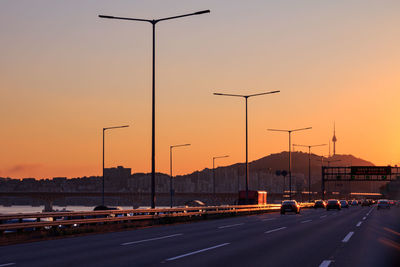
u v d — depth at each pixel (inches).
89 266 647.8
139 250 843.4
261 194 3900.1
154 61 1823.3
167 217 1774.1
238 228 1471.5
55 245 946.1
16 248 891.4
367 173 5556.1
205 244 951.6
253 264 668.1
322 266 651.5
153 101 1815.9
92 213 1376.7
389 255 782.5
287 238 1097.4
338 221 1921.8
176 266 647.8
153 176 1781.5
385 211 3472.0
